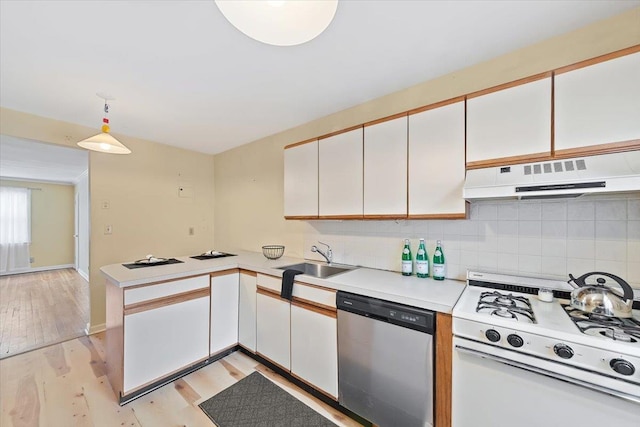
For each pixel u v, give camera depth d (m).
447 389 1.28
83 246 5.87
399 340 1.42
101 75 1.84
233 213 3.71
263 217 3.27
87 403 1.80
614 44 1.34
